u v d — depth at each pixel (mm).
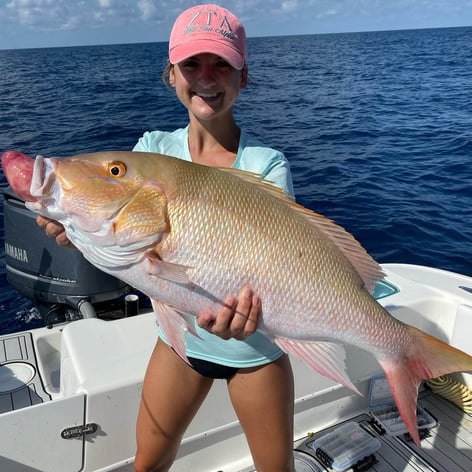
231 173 1844
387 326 1967
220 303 1758
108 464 2404
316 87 23703
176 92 2178
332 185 8711
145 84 25250
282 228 1812
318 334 1893
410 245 6480
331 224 1910
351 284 1912
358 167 9836
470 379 3322
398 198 8031
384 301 3326
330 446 2812
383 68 33594
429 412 3193
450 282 3643
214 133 2109
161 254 1749
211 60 1975
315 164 10055
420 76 28562
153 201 1731
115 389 2348
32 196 1739
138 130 13234
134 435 2434
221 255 1746
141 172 1745
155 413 2131
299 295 1825
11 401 2855
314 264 1842
